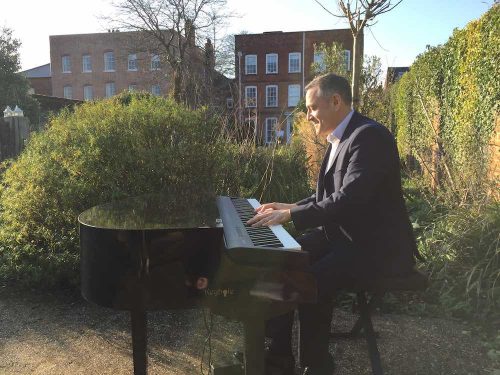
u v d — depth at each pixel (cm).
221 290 182
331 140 244
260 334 185
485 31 572
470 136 581
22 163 388
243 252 175
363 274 222
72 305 358
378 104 1106
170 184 375
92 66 3988
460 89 667
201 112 417
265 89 3550
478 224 378
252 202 284
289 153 522
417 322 331
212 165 396
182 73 1986
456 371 265
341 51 1162
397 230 225
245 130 539
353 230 224
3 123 770
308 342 229
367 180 207
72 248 362
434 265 379
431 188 575
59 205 364
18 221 374
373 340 234
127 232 184
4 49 2175
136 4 2236
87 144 365
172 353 284
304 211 208
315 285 176
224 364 252
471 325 325
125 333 313
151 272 185
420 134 912
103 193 355
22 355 283
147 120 379
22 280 371
